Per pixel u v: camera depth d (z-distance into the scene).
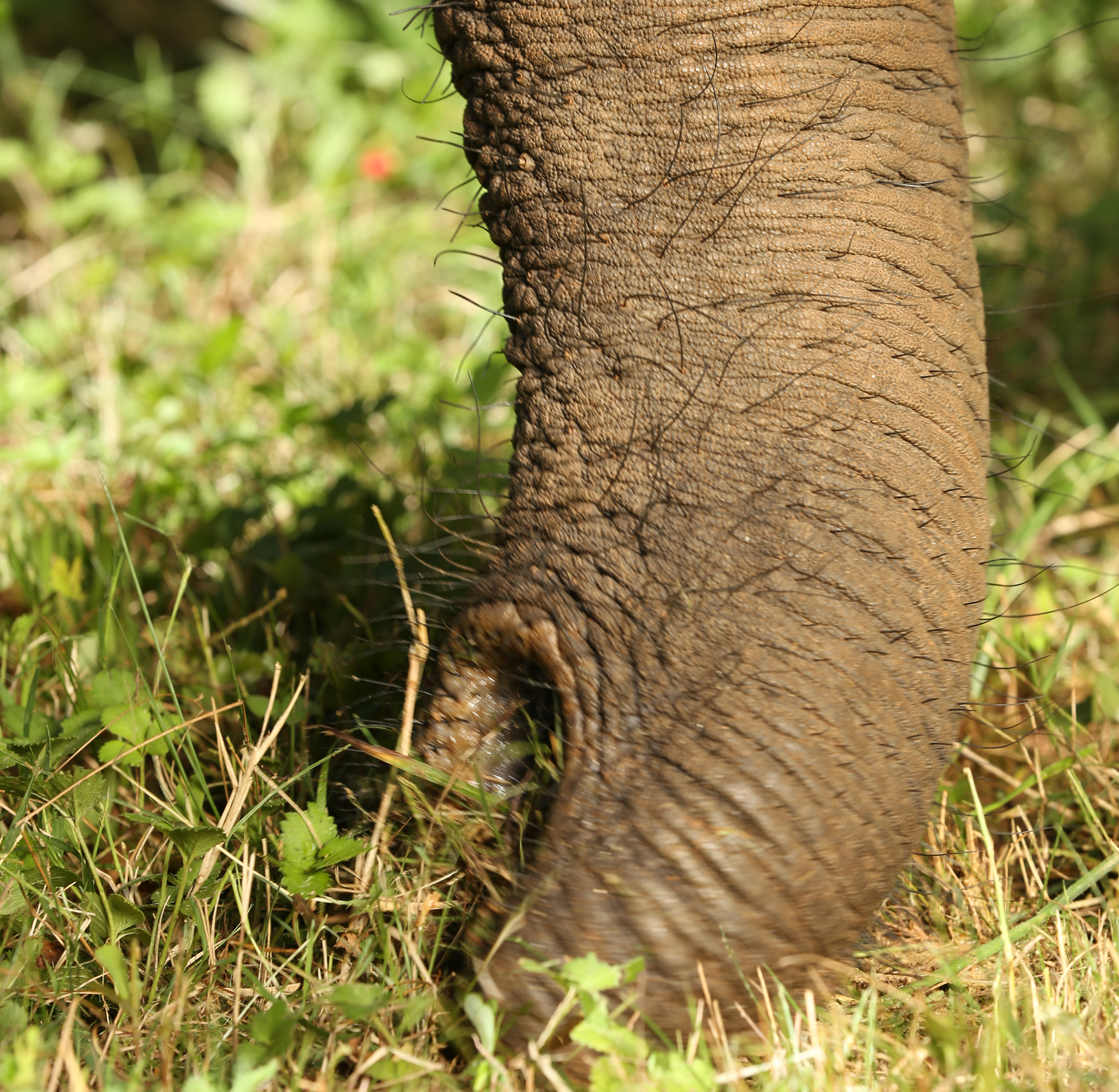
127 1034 2.74
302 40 9.19
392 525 4.59
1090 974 2.87
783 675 2.46
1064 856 3.43
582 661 2.61
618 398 2.62
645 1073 2.45
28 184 8.16
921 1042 2.76
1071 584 4.70
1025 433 5.67
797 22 2.52
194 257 7.43
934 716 2.59
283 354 5.98
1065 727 3.87
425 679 3.13
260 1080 2.43
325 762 3.14
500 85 2.66
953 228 2.70
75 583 4.12
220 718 3.65
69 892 3.11
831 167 2.54
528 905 2.52
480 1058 2.62
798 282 2.54
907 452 2.57
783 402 2.54
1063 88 8.92
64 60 9.83
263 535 4.84
